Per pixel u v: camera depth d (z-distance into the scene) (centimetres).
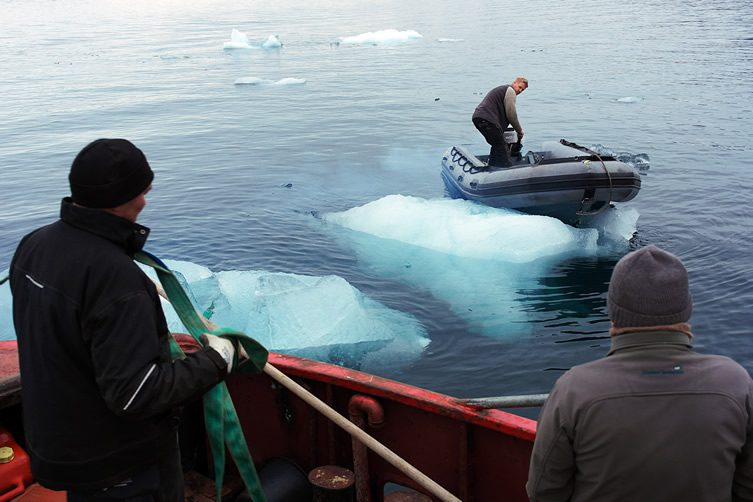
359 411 334
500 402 306
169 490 216
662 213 1012
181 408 215
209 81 2631
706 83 2103
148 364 179
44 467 195
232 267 868
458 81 2392
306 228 997
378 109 1970
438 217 966
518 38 3469
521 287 785
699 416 168
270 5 7138
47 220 1101
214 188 1220
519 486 314
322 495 326
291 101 2159
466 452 318
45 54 3569
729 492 171
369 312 704
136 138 1695
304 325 666
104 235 183
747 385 173
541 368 613
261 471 356
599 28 3675
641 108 1816
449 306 739
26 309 186
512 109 1012
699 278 778
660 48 2853
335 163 1395
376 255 890
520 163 1059
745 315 687
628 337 178
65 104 2225
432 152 1480
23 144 1670
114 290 178
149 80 2688
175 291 214
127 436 196
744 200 1052
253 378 365
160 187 1238
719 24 3544
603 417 171
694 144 1427
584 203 948
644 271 175
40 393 188
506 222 912
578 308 731
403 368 615
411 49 3284
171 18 5959
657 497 170
